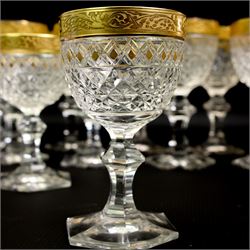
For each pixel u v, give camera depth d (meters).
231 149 0.65
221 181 0.48
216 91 0.68
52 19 0.80
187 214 0.38
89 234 0.33
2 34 0.41
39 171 0.48
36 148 0.49
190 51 0.54
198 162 0.56
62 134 0.73
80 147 0.60
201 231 0.35
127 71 0.30
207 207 0.40
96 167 0.54
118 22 0.29
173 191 0.44
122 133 0.33
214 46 0.56
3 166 0.55
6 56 0.42
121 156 0.33
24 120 0.48
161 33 0.30
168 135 0.75
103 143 0.66
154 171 0.53
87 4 0.77
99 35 0.29
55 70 0.44
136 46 0.30
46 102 0.46
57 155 0.61
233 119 0.83
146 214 0.37
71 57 0.31
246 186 0.46
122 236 0.33
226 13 0.79
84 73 0.31
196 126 0.83
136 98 0.31
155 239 0.33
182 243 0.33
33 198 0.43
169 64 0.31
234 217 0.37
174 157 0.57
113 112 0.32
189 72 0.55
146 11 0.29
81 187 0.46
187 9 0.78
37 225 0.36
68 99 0.65
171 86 0.32
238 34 0.52
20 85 0.44
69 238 0.33
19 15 0.81
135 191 0.44
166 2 0.75
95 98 0.31
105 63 0.30
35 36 0.41
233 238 0.33
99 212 0.37
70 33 0.30
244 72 0.54
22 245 0.32
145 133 0.71
